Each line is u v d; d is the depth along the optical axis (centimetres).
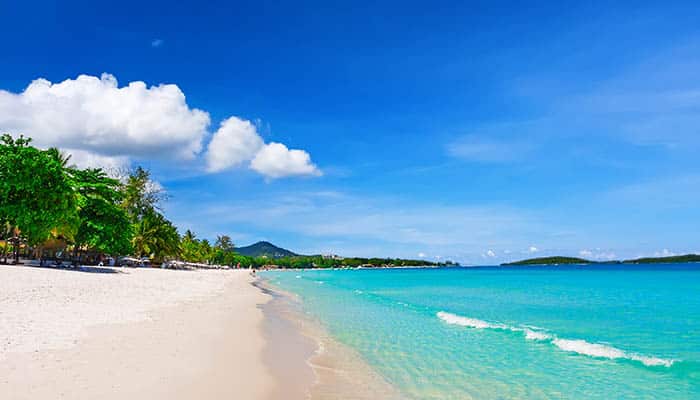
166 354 1251
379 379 1260
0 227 4356
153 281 4256
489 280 8544
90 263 6731
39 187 4194
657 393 1164
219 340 1574
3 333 1287
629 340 1917
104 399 846
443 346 1738
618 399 1117
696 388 1206
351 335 1977
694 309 3039
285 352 1532
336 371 1331
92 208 5638
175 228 9681
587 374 1342
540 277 9781
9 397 812
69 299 2145
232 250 19638
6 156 4103
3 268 3556
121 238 5978
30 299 1986
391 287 6191
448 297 4238
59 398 830
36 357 1080
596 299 3888
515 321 2492
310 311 2920
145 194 9169
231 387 1044
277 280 8838
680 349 1730
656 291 4844
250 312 2591
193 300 2958
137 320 1783
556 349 1686
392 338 1908
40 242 4691
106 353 1183
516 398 1117
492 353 1620
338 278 10588
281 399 1016
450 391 1164
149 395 903
